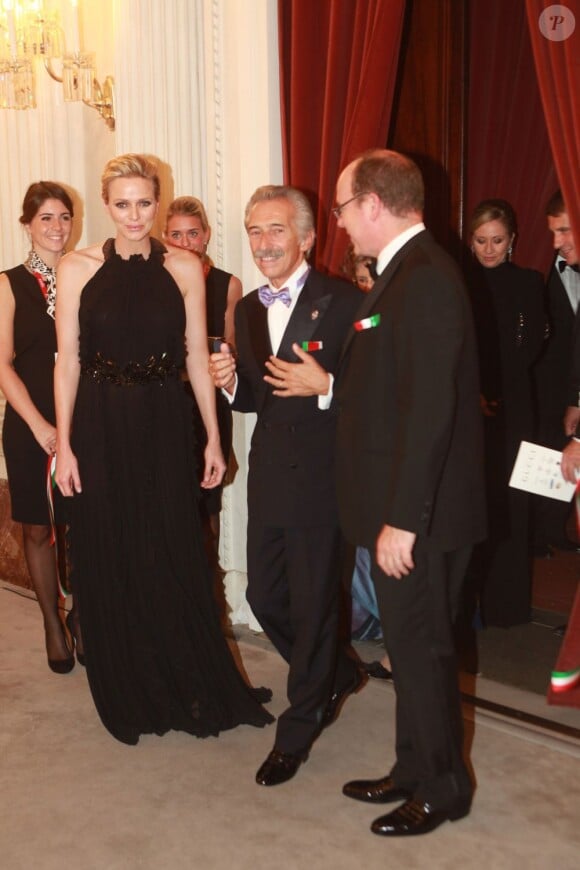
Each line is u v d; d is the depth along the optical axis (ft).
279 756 9.60
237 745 10.36
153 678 10.63
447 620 8.17
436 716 8.23
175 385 10.65
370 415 8.11
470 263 13.98
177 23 13.30
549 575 16.60
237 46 12.91
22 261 16.21
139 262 10.34
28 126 15.85
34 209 12.19
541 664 12.54
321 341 9.14
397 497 7.59
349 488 8.34
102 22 15.03
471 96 16.02
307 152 11.99
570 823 8.69
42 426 11.90
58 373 10.50
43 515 12.27
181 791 9.37
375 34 10.84
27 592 15.85
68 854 8.33
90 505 10.53
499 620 13.79
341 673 10.41
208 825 8.76
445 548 7.95
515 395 13.26
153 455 10.57
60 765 9.95
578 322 12.08
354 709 11.14
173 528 10.70
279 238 9.02
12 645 13.47
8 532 16.29
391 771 9.03
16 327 12.25
